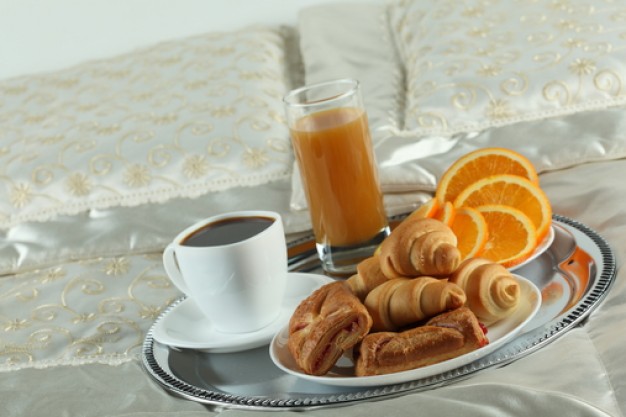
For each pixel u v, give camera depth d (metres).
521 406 0.82
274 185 1.34
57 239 1.34
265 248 0.99
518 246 1.04
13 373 1.08
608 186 1.14
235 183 1.35
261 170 1.35
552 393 0.82
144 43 1.85
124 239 1.33
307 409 0.88
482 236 1.03
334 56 1.60
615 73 1.33
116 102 1.50
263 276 0.99
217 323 1.02
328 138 1.09
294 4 1.81
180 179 1.36
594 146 1.25
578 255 1.02
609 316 0.92
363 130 1.10
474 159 1.14
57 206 1.37
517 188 1.08
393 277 0.95
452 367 0.88
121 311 1.15
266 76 1.52
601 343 0.88
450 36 1.46
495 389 0.83
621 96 1.32
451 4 1.53
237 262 0.98
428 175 1.27
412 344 0.88
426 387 0.87
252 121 1.40
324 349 0.90
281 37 1.72
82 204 1.37
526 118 1.32
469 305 0.93
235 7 1.82
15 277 1.32
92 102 1.51
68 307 1.18
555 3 1.45
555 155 1.26
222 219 1.04
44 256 1.34
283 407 0.88
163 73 1.55
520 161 1.13
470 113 1.34
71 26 1.86
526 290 0.97
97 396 0.98
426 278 0.92
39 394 1.00
